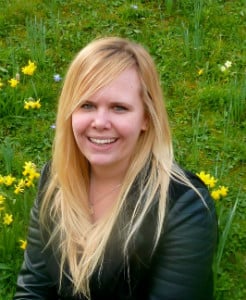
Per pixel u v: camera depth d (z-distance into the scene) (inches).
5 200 135.6
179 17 207.5
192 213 79.4
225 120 165.0
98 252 83.1
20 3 214.1
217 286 119.4
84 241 87.3
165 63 188.4
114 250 82.6
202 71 181.0
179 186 81.0
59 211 90.3
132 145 82.6
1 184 141.9
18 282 98.4
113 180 87.4
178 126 166.7
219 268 122.3
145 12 208.8
